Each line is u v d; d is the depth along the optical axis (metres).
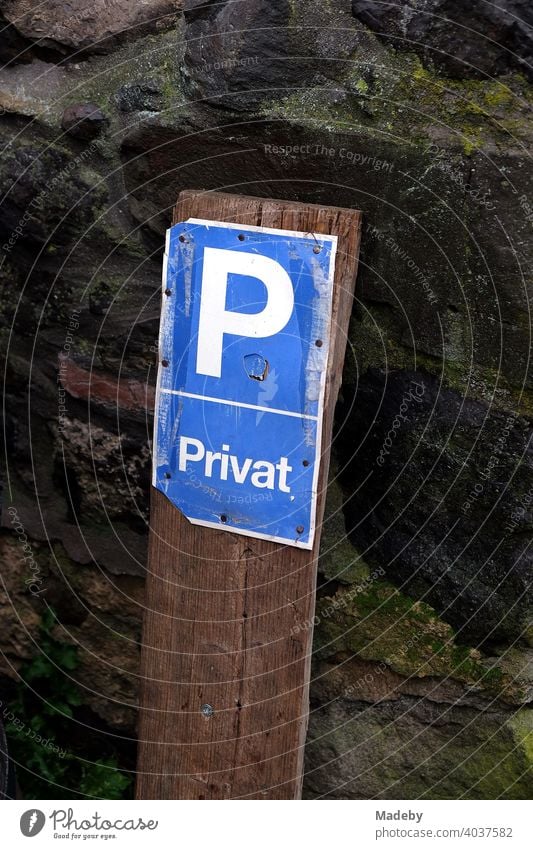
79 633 1.71
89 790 1.67
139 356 1.50
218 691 1.45
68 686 1.73
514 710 1.40
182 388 1.37
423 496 1.36
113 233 1.45
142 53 1.34
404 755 1.50
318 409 1.28
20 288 1.55
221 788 1.47
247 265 1.28
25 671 1.74
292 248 1.26
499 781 1.44
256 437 1.33
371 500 1.41
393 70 1.20
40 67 1.42
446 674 1.42
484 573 1.35
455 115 1.19
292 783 1.42
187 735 1.48
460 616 1.38
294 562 1.35
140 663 1.52
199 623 1.44
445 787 1.48
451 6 1.15
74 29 1.37
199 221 1.30
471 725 1.44
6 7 1.39
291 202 1.27
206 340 1.33
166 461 1.41
